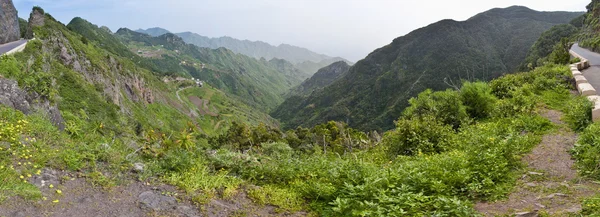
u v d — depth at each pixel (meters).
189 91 154.62
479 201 5.32
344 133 39.97
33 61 33.31
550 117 10.48
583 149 6.59
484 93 12.94
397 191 5.46
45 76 14.20
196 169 6.38
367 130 104.38
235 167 7.08
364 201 4.99
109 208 4.61
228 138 42.75
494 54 139.88
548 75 16.91
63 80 39.06
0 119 7.39
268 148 13.53
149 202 4.96
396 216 4.66
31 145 6.09
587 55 35.69
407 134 10.26
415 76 133.12
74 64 52.28
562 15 176.88
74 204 4.53
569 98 13.01
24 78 13.01
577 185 5.33
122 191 5.23
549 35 89.75
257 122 144.25
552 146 7.64
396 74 142.25
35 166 5.17
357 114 132.25
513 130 9.13
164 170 6.40
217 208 5.10
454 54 137.12
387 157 10.34
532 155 7.20
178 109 111.31
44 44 46.28
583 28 80.06
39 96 12.62
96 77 58.53
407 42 166.62
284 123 180.62
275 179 6.83
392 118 108.44
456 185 5.82
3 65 19.50
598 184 5.28
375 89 140.50
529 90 14.56
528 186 5.59
